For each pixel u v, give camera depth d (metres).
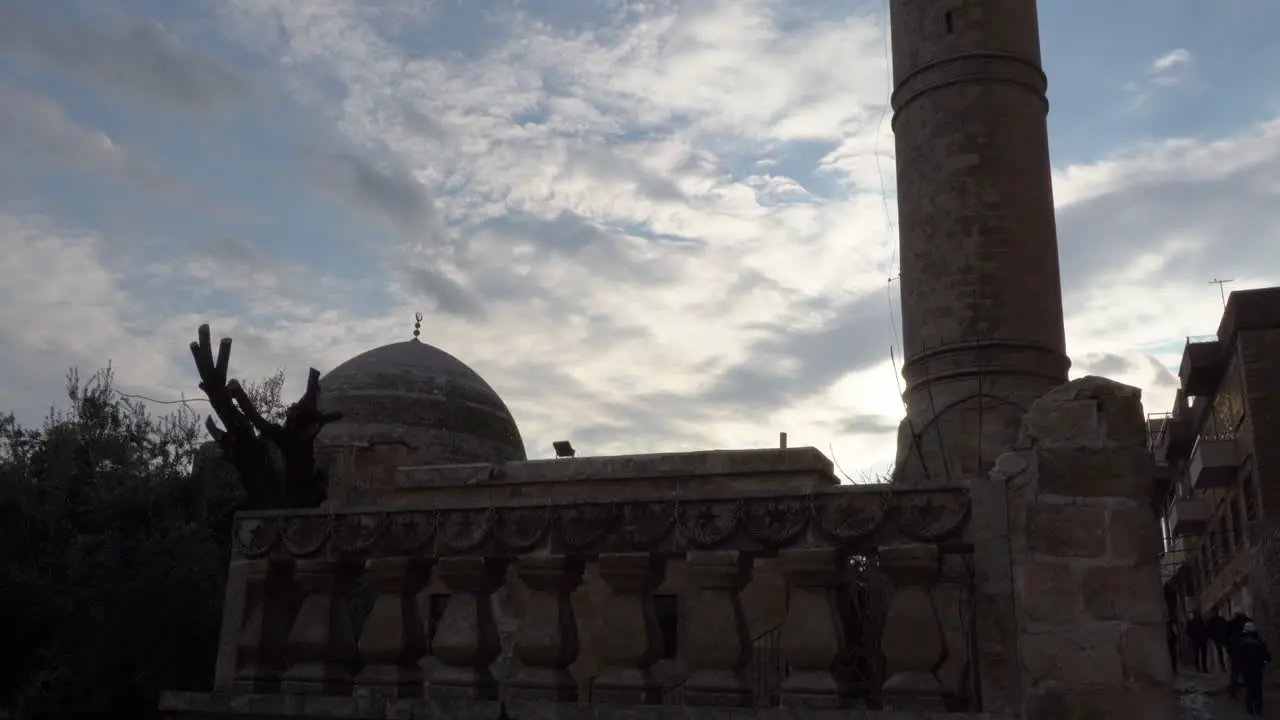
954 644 9.50
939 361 23.70
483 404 44.06
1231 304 34.25
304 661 9.93
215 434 13.41
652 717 8.18
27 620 18.89
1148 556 7.64
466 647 9.33
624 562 8.93
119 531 20.16
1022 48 25.27
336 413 13.80
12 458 22.19
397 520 9.96
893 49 26.81
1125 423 7.93
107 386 23.69
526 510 9.44
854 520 8.30
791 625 8.35
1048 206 24.97
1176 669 33.09
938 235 24.34
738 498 8.73
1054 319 24.08
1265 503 31.95
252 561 10.48
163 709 9.97
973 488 8.11
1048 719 7.49
